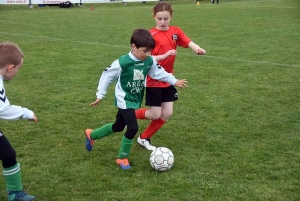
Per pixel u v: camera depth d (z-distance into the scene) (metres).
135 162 4.92
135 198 4.03
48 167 4.73
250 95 7.81
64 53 11.66
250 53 12.03
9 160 3.80
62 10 25.11
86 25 17.78
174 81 4.80
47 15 21.55
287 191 4.21
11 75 3.71
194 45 5.28
